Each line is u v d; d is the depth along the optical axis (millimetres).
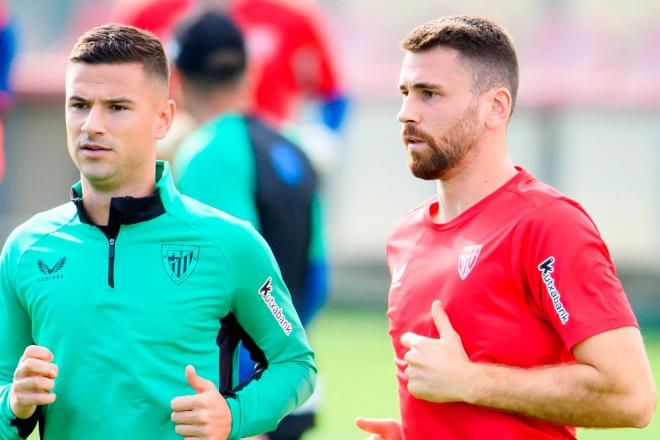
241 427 11508
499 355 11234
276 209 16406
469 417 11352
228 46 17328
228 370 11969
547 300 11078
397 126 52656
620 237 51031
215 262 11766
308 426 17656
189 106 17641
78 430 11422
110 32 11703
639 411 10930
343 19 53781
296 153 17078
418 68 11594
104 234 11750
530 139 52125
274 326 12211
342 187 52281
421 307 11734
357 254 51625
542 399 10938
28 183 53031
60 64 53094
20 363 10922
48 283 11664
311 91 27438
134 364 11375
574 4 52688
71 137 11547
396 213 52531
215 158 16062
